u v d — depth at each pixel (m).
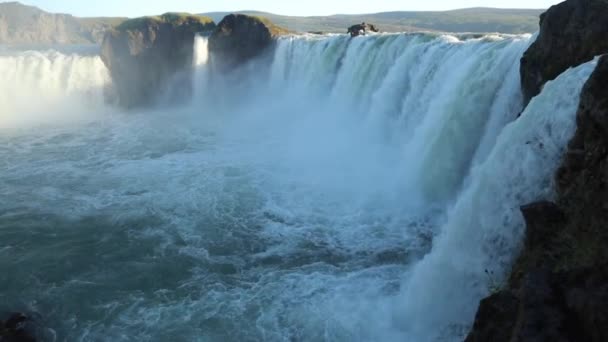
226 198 24.23
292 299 16.14
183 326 15.04
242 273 17.91
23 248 19.97
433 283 14.80
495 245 13.48
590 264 9.51
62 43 144.25
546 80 16.89
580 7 16.20
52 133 39.75
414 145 24.64
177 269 18.27
